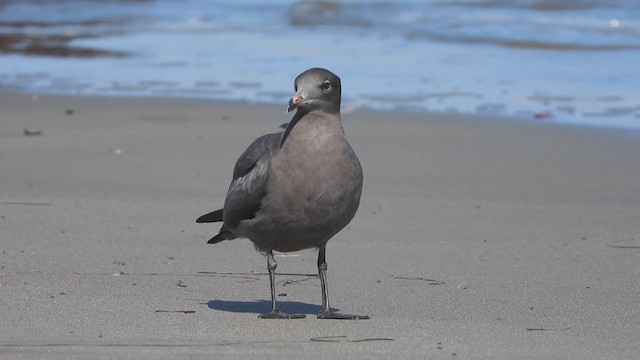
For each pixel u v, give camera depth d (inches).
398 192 580.4
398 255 463.8
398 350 322.3
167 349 318.0
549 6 1299.2
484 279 424.8
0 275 415.5
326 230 354.3
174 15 1360.7
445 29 1182.3
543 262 451.8
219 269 437.1
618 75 927.7
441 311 376.8
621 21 1199.6
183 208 543.5
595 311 378.0
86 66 1004.6
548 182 602.2
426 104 817.5
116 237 486.3
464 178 610.9
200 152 672.4
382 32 1186.6
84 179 602.2
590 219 526.6
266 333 340.8
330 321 358.3
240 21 1301.7
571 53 1042.1
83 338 329.1
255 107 812.0
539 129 736.3
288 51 1071.6
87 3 1473.9
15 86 899.4
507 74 941.2
